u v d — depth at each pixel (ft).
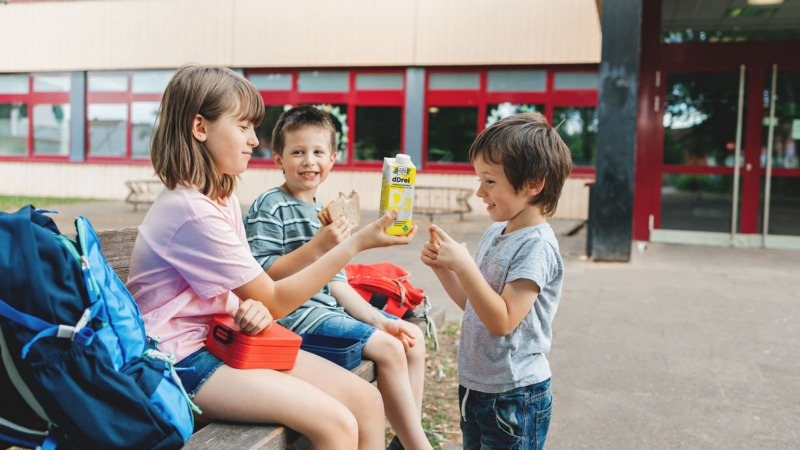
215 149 5.90
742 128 27.43
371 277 8.84
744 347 13.47
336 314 7.24
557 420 9.88
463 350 6.21
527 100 40.73
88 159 48.39
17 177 49.39
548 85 40.27
